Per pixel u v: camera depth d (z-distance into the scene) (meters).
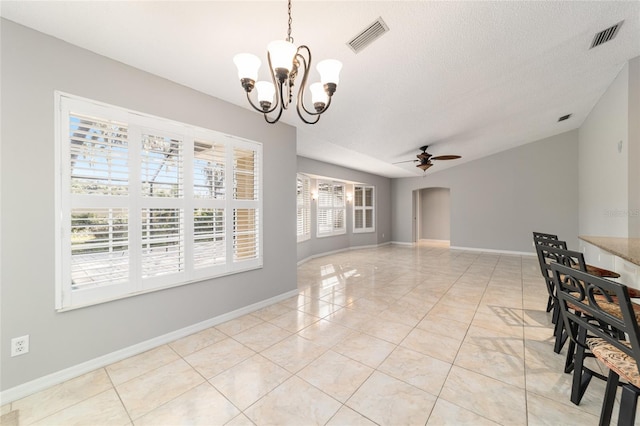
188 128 2.52
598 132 4.47
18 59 1.69
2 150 1.65
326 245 7.32
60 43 1.84
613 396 1.25
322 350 2.23
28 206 1.73
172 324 2.42
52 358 1.81
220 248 2.78
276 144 3.41
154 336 2.30
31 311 1.74
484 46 2.31
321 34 1.93
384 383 1.80
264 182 3.26
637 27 2.43
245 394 1.71
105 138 2.04
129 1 1.52
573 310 1.98
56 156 1.82
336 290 3.96
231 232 2.88
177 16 1.65
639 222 3.19
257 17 1.70
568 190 6.30
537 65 2.85
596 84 3.75
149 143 2.27
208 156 2.69
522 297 3.57
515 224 7.02
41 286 1.77
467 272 5.05
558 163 6.42
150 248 2.28
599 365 2.00
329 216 7.50
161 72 2.28
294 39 1.96
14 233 1.68
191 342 2.39
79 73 1.92
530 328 2.62
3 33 1.64
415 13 1.82
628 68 3.17
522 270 5.17
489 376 1.86
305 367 1.99
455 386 1.76
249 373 1.93
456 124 4.38
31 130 1.74
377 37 2.03
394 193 9.57
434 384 1.78
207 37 1.86
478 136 5.34
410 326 2.69
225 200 2.82
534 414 1.51
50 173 1.81
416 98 3.21
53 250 1.82
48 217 1.80
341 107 3.22
